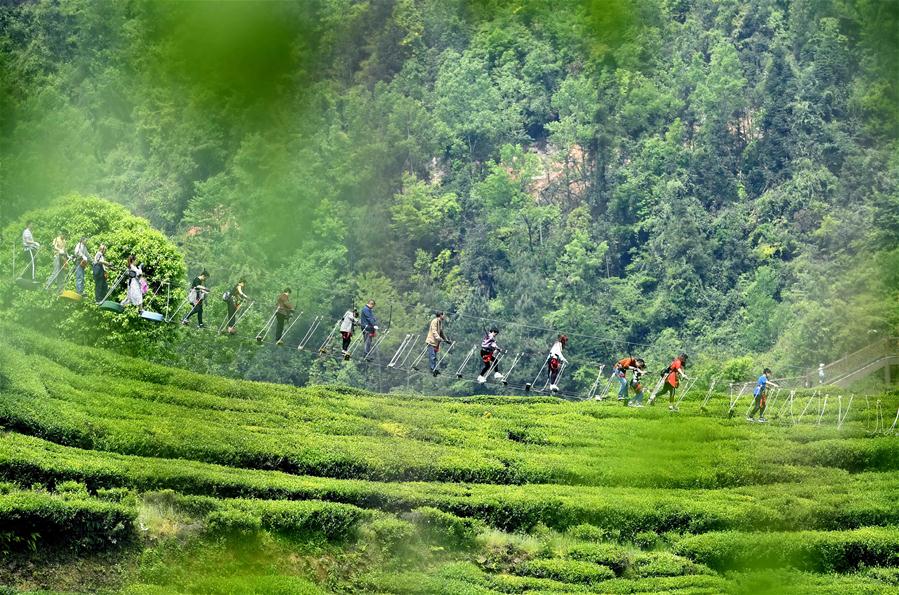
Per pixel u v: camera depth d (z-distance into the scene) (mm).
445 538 94688
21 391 96688
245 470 97438
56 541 78375
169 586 79500
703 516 105562
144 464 90312
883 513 110438
